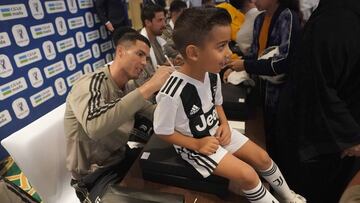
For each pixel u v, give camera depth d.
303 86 0.89
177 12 2.53
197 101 0.81
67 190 1.11
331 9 0.80
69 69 2.86
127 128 1.14
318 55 0.81
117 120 0.88
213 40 0.72
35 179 0.96
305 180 1.18
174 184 0.85
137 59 1.06
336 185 1.17
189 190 0.84
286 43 1.15
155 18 1.97
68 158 1.07
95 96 0.95
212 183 0.79
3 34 2.06
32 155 0.94
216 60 0.75
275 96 1.28
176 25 0.79
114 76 1.08
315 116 0.87
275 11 1.29
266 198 0.75
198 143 0.81
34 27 2.36
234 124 1.14
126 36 1.08
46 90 2.52
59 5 2.67
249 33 1.85
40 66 2.45
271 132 1.35
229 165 0.75
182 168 0.80
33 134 0.95
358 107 0.86
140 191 0.75
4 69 2.07
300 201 0.89
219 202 0.79
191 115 0.81
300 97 0.91
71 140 1.03
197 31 0.72
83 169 1.07
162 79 0.92
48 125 1.01
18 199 0.82
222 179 0.78
